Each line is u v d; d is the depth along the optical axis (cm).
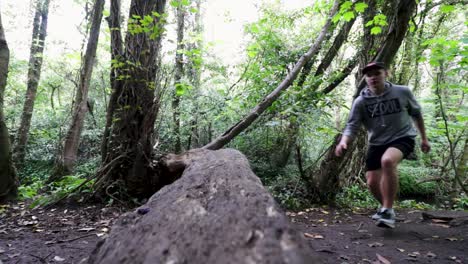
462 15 992
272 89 743
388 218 355
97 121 1136
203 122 917
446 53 504
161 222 168
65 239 367
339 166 618
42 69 1398
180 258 125
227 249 118
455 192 776
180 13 1003
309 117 614
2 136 562
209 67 995
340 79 750
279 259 101
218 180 212
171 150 965
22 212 487
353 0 698
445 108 700
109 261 156
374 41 622
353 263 285
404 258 299
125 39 557
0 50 580
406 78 927
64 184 653
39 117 1377
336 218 506
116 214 488
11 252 322
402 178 946
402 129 357
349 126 376
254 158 808
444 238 362
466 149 766
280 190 645
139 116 551
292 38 884
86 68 782
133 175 541
